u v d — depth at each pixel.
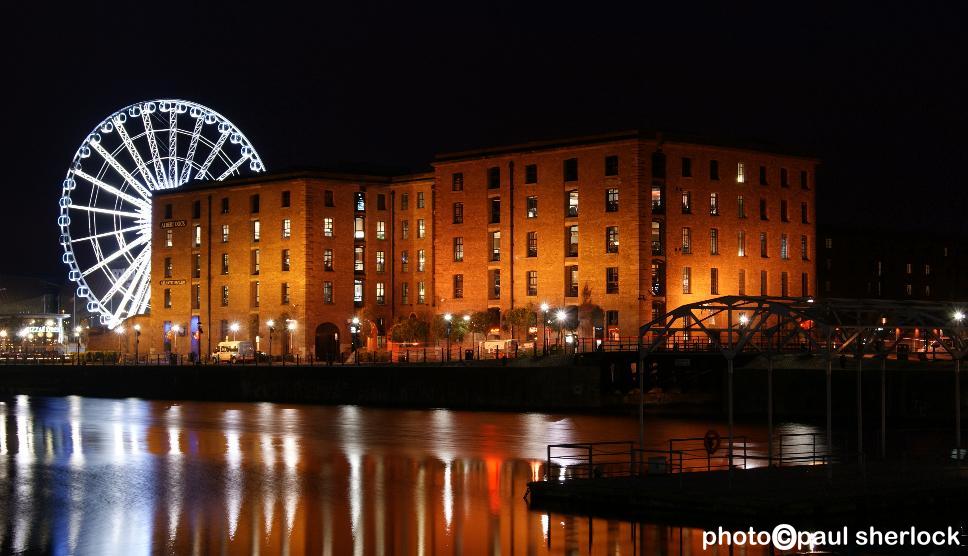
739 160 147.50
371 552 53.16
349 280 165.50
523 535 54.44
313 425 105.12
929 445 84.12
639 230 138.62
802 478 60.31
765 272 149.25
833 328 61.00
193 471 77.06
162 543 55.66
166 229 181.50
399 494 67.12
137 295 172.00
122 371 151.50
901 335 71.69
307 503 64.62
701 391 119.25
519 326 143.88
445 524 58.22
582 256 142.62
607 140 141.00
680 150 142.25
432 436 94.88
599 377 117.31
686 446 84.56
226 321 173.62
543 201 146.25
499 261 150.12
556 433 96.06
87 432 101.94
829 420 58.16
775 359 115.50
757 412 112.38
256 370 137.50
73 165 166.25
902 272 182.62
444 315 152.50
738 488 57.16
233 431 101.25
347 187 166.00
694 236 142.75
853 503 54.91
